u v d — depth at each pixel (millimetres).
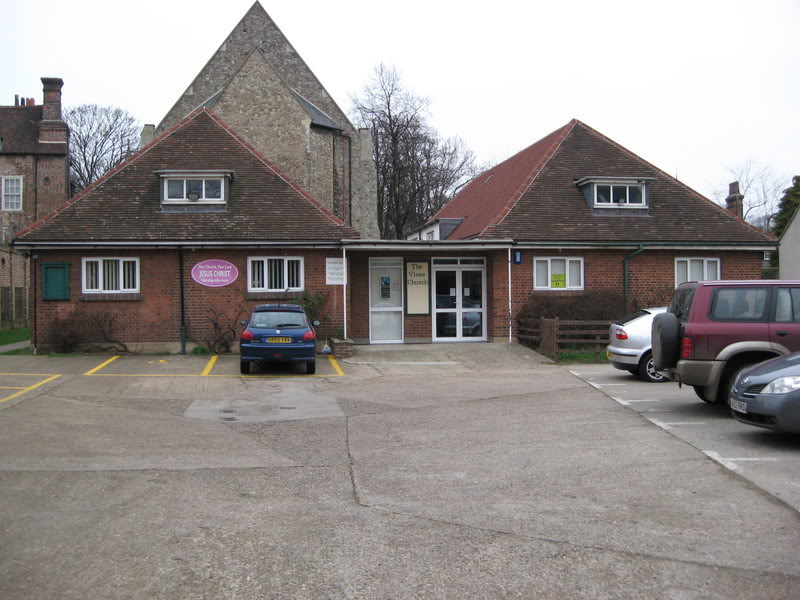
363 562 4891
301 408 11516
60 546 5180
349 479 7086
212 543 5258
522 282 20797
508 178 26562
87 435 9094
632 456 7797
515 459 7801
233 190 20453
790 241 40906
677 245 21156
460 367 17141
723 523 5594
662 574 4664
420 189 49438
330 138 29984
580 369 16688
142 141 32688
